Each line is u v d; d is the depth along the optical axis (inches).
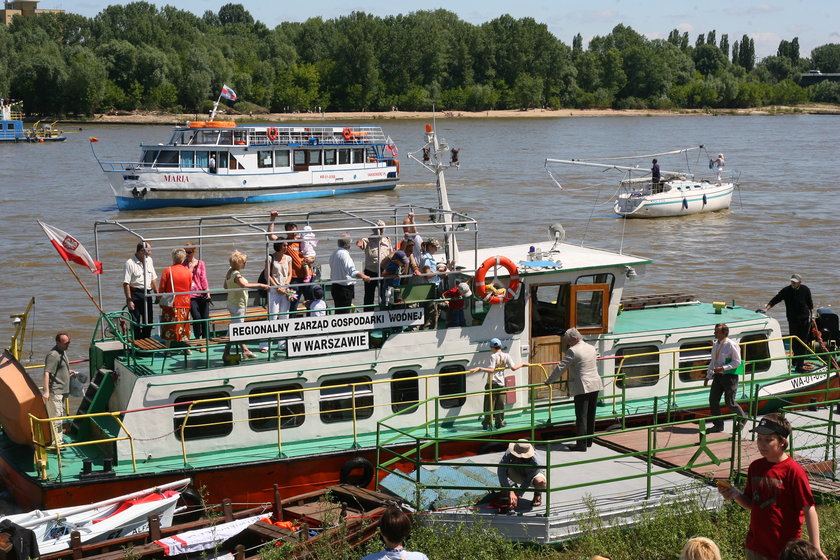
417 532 516.7
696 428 676.1
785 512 365.1
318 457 610.9
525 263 672.4
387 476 600.1
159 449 592.1
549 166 3280.0
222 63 6594.5
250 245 1615.4
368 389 641.6
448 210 723.4
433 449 650.2
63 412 630.5
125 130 5369.1
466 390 665.0
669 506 536.1
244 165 2431.1
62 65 6023.6
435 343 653.3
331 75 7140.8
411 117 7037.4
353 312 673.0
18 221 2011.6
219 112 6446.9
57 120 6043.3
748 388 743.1
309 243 689.0
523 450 538.3
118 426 597.0
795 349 796.0
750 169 3184.1
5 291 1327.5
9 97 5984.3
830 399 762.2
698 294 1349.7
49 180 2827.3
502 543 506.6
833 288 1393.9
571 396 695.1
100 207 2313.0
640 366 714.2
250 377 609.3
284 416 611.8
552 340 685.9
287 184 2500.0
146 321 640.4
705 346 734.5
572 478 581.3
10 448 616.7
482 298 644.7
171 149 2374.5
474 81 7746.1
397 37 7263.8
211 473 588.7
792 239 1812.3
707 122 6953.7
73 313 1205.1
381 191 2657.5
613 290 694.5
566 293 684.7
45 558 511.8
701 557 336.5
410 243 657.6
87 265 652.1
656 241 1818.4
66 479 565.0
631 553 498.0
